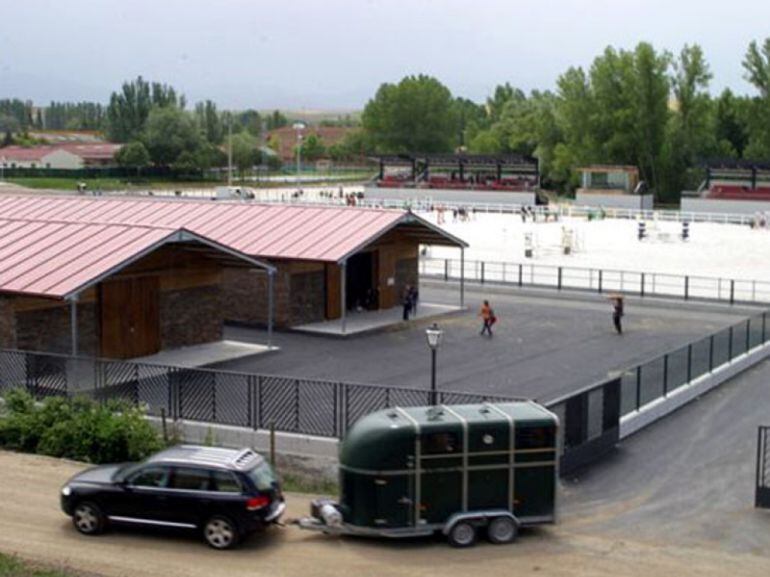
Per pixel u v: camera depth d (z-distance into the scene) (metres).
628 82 146.25
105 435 26.19
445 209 113.25
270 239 46.06
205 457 20.95
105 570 18.77
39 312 35.41
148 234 37.44
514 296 57.00
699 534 22.67
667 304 54.59
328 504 21.72
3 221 40.53
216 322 41.66
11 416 28.16
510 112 193.12
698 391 35.94
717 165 121.19
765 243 85.38
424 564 20.05
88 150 182.62
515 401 26.92
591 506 24.59
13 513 21.81
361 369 37.44
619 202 126.44
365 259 49.84
